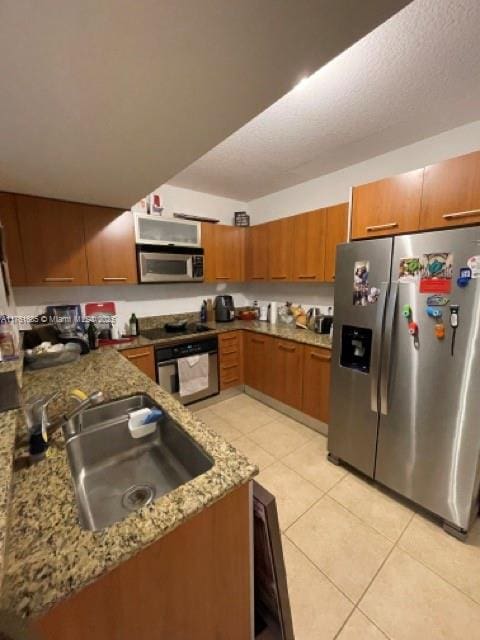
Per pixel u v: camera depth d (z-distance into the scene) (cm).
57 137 109
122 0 54
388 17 60
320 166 250
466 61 126
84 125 101
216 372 295
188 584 66
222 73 76
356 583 124
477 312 127
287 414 274
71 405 119
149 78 77
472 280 127
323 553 138
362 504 167
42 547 53
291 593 121
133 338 258
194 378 275
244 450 220
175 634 66
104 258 228
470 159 142
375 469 177
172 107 91
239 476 72
